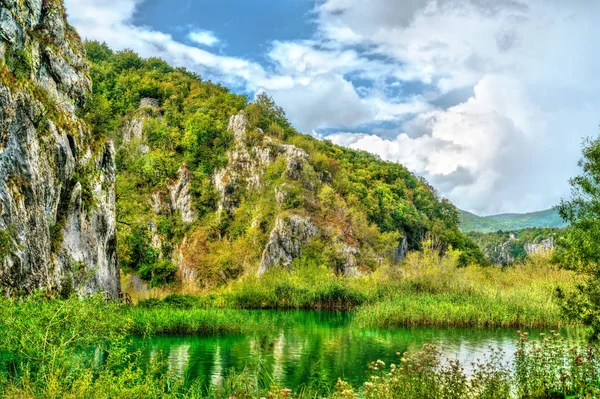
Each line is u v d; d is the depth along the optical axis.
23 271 31.09
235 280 100.88
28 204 32.94
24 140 33.56
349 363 25.86
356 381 21.73
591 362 15.74
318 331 38.84
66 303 16.17
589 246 15.27
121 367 19.02
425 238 160.38
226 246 114.19
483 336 36.50
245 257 106.88
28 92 35.81
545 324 41.88
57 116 41.56
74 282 38.47
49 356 13.09
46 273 33.62
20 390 10.86
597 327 15.21
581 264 16.30
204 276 105.12
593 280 15.81
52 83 44.62
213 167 135.88
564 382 15.55
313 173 131.25
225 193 127.19
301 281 69.44
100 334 16.98
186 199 127.75
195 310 39.84
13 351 13.93
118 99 161.25
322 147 182.88
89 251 43.41
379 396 12.86
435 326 41.94
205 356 26.42
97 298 20.28
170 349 28.25
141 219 110.25
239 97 170.12
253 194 127.12
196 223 123.44
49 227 37.53
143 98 164.62
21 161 33.03
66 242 39.19
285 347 30.53
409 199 175.75
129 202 77.06
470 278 64.25
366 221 125.19
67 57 48.94
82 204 43.53
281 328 40.41
